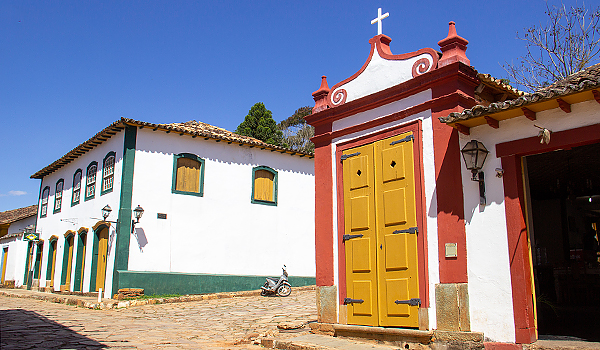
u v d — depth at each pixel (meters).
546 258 10.90
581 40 17.80
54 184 23.09
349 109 8.55
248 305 13.29
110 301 13.61
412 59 7.88
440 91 7.28
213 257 17.44
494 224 6.48
